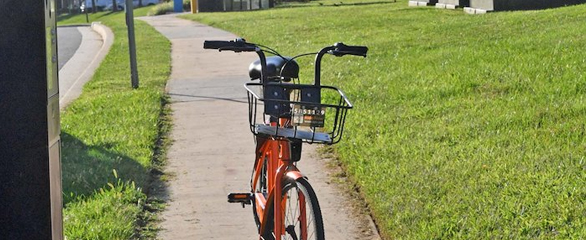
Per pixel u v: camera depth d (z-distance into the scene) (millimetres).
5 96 3709
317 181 7824
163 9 54062
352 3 42344
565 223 5980
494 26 19172
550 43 14016
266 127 4941
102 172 7953
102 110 11734
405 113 10023
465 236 5902
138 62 18719
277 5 48375
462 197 6648
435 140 8609
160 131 10344
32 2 3656
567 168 7148
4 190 3785
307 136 4801
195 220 6852
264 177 6000
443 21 23141
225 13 40562
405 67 13555
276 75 5609
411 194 6879
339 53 5230
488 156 7750
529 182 6871
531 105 9609
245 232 6555
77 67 20969
